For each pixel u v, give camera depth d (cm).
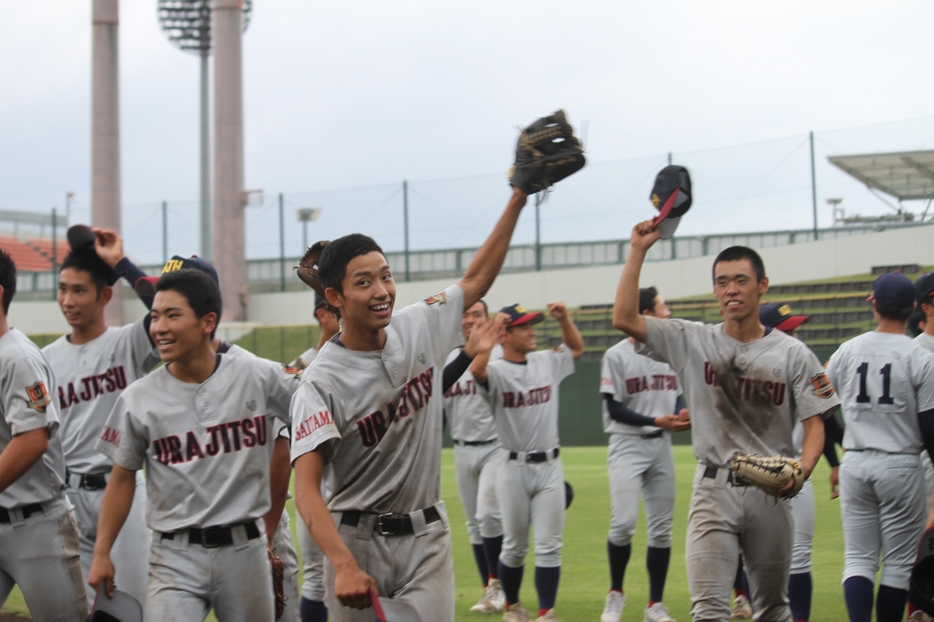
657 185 426
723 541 414
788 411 422
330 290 321
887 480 476
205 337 376
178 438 369
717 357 425
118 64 2745
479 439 696
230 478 369
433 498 338
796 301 2150
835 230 2155
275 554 439
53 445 407
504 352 619
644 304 651
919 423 475
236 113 2655
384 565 328
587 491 1144
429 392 338
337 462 330
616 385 637
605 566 737
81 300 486
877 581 665
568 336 639
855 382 490
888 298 488
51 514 405
